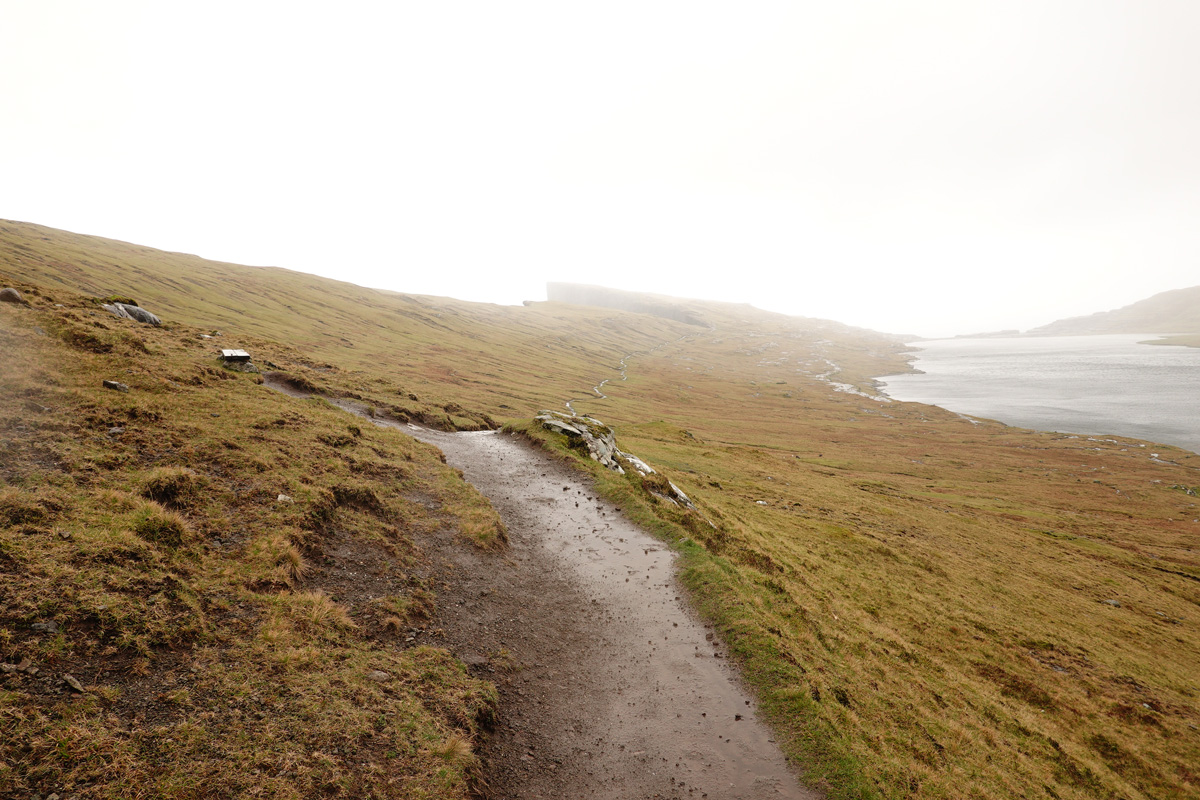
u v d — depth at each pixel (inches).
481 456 1722.4
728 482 3029.0
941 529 2957.7
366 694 538.6
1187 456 5605.3
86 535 563.8
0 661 402.6
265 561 669.9
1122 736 1333.7
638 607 962.7
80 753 368.8
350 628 640.4
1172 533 3631.9
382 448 1283.2
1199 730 1424.7
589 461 1775.3
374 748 479.2
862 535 2444.6
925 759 797.2
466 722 565.6
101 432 810.8
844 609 1493.6
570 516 1344.7
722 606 955.3
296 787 412.2
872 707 881.5
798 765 623.5
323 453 1070.4
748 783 589.3
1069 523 3671.3
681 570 1098.7
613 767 593.9
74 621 462.6
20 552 501.7
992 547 2817.4
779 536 2071.9
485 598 861.8
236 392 1237.7
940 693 1182.3
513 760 570.6
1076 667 1649.9
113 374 1034.1
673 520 1423.5
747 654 827.4
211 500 757.3
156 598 532.1
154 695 441.4
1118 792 1053.8
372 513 951.0
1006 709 1256.8
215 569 628.4
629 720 675.4
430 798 452.1
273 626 575.5
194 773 391.2
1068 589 2429.9
